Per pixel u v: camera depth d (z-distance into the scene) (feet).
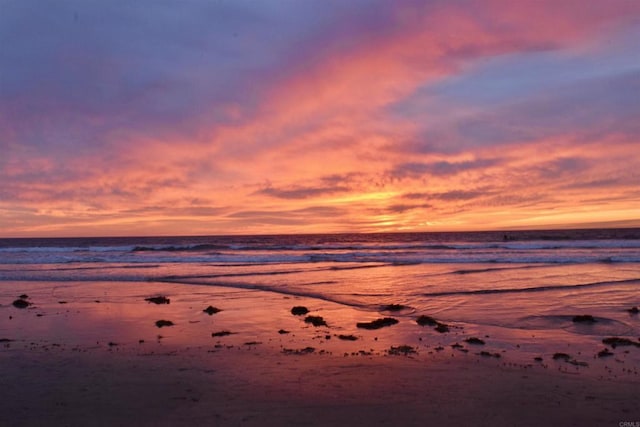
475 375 24.38
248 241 255.09
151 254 132.26
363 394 21.44
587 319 38.70
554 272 75.20
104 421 18.53
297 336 34.04
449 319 40.19
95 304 48.32
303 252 142.00
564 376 24.29
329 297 52.54
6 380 23.73
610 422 18.38
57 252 142.41
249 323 38.83
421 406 20.01
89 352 29.43
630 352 29.17
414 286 60.59
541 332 35.14
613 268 80.74
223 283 65.62
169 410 19.60
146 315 42.29
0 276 75.15
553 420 18.58
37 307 46.57
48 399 20.99
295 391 21.88
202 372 24.93
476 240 207.82
